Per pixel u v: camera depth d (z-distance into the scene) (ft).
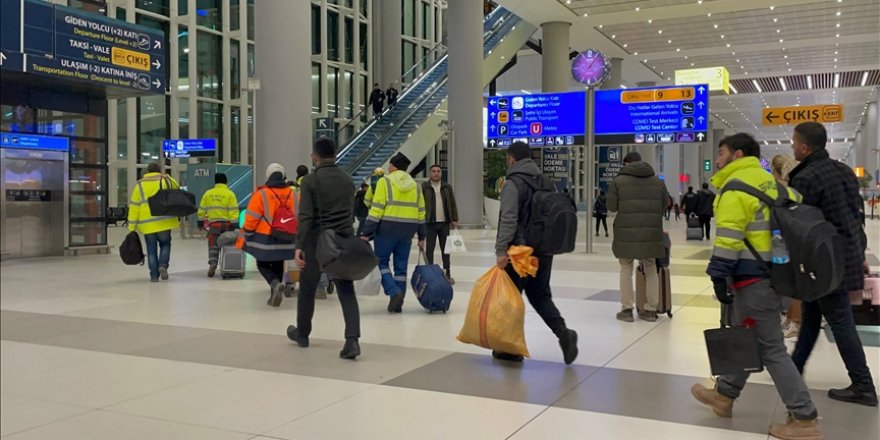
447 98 90.58
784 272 12.60
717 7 91.35
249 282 35.45
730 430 13.42
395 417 14.07
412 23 146.41
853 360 15.24
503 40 103.65
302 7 56.90
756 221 12.96
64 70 42.27
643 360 19.10
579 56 53.98
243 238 28.73
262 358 19.11
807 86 153.38
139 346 20.45
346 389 16.11
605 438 12.92
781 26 100.73
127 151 92.84
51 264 42.88
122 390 15.84
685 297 30.89
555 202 17.78
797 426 12.91
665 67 136.15
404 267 27.63
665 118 59.62
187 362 18.57
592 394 15.80
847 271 15.01
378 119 93.61
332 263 18.12
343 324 24.35
